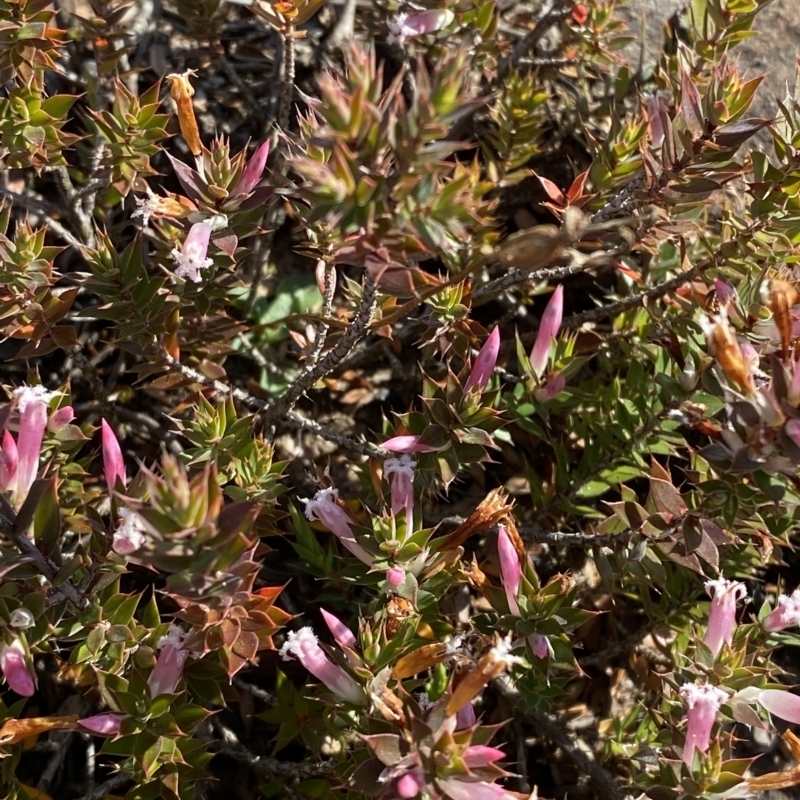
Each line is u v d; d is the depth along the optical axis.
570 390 0.28
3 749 0.23
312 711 0.25
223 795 0.26
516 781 0.27
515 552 0.23
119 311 0.25
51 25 0.30
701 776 0.22
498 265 0.31
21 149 0.25
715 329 0.21
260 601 0.22
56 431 0.24
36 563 0.21
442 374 0.30
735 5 0.26
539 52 0.33
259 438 0.25
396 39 0.25
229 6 0.33
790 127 0.25
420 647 0.23
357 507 0.26
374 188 0.19
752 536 0.26
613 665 0.28
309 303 0.30
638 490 0.30
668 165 0.24
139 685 0.22
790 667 0.29
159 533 0.19
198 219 0.24
